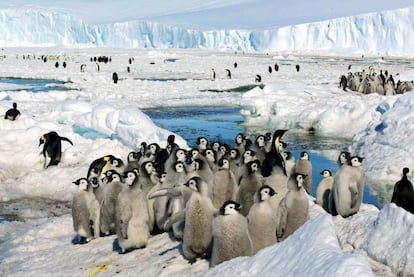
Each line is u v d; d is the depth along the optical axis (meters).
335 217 7.35
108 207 7.45
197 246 5.77
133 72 52.25
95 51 116.81
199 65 64.94
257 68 60.25
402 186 8.51
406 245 4.29
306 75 49.03
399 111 15.22
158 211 7.17
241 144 10.99
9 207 10.65
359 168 7.41
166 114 25.19
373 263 4.48
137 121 15.52
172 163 7.75
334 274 3.20
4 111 19.58
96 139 15.00
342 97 28.06
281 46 155.12
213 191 6.89
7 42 159.50
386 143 14.32
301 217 6.18
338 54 128.62
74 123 17.58
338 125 20.45
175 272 5.61
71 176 12.16
